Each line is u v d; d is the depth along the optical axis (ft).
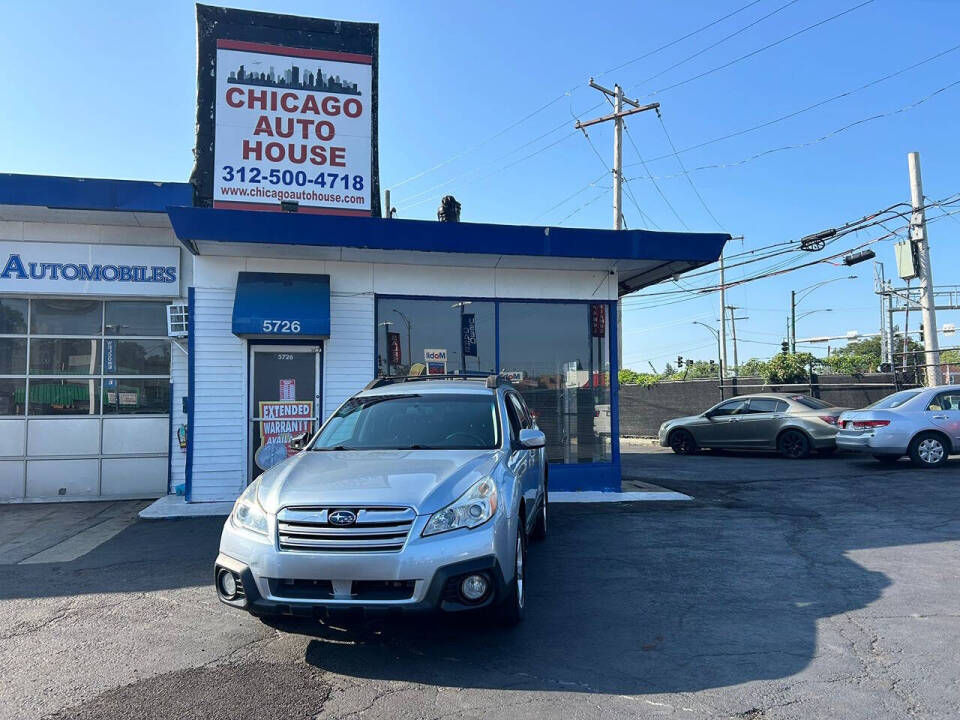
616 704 12.84
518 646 15.66
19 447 36.27
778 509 31.65
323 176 37.83
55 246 35.86
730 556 23.43
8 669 14.58
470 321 36.73
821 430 53.57
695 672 14.23
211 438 33.58
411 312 36.27
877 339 199.41
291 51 38.11
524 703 12.90
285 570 14.19
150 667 14.62
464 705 12.83
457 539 14.44
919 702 12.73
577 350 37.52
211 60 37.29
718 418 60.03
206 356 33.76
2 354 36.58
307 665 14.66
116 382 37.29
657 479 42.37
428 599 13.99
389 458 17.28
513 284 37.09
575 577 21.12
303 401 34.68
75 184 32.99
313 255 34.04
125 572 22.25
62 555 24.64
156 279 36.58
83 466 36.65
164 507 32.42
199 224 30.58
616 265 36.76
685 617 17.54
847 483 39.11
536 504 22.91
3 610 18.53
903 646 15.40
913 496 34.22
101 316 37.37
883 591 19.40
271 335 33.19
